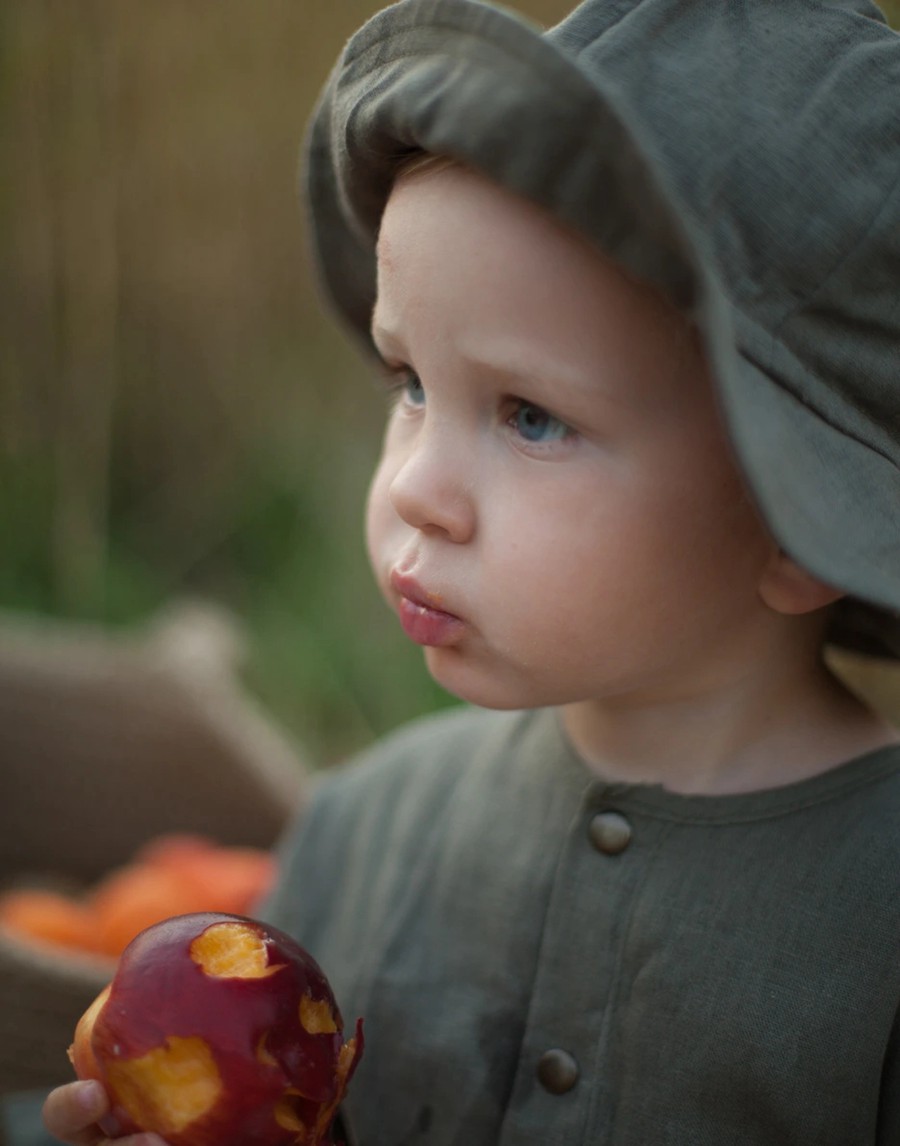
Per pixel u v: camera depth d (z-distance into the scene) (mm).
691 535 614
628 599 616
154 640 1706
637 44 585
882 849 667
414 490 616
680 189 560
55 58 2207
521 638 620
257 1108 584
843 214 577
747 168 567
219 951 614
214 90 2248
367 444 2268
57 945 1227
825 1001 646
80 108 2244
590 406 589
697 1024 668
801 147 575
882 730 741
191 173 2318
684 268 513
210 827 1574
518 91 532
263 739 1559
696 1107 667
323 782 979
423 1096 769
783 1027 649
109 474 2490
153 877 1297
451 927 798
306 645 2100
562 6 1856
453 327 601
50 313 2365
